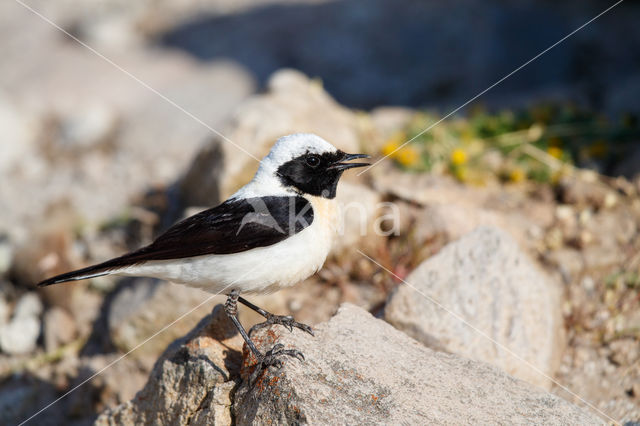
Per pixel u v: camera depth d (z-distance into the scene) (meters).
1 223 15.06
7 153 17.95
